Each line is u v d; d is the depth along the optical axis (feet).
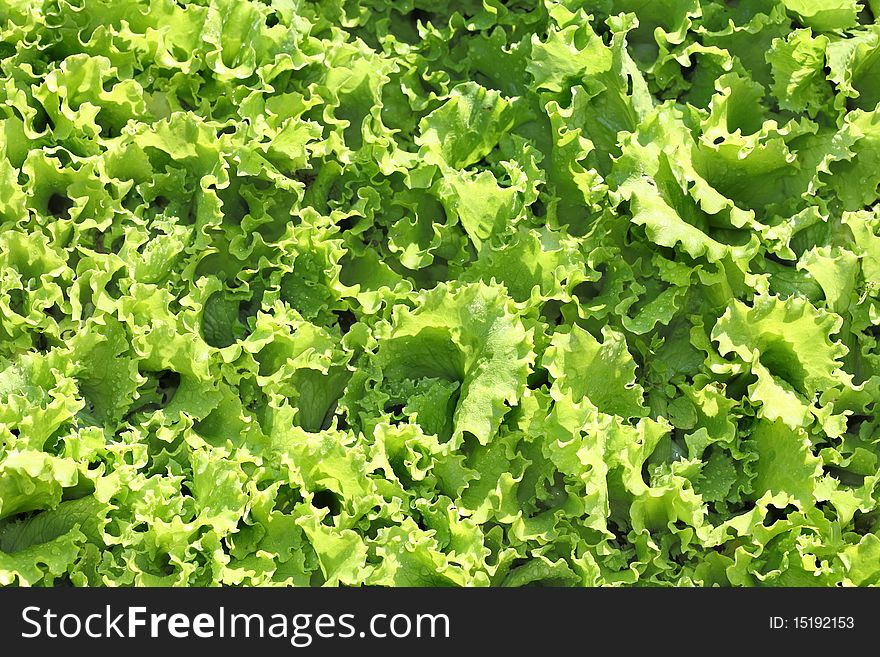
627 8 4.44
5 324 4.05
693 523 4.04
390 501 4.09
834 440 4.19
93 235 4.19
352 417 4.17
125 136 4.17
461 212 4.26
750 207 4.35
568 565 4.09
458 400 4.18
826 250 4.22
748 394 4.18
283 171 4.30
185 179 4.24
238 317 4.25
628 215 4.28
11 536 3.98
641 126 4.23
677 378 4.25
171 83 4.29
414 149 4.41
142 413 4.09
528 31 4.50
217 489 3.98
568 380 4.11
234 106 4.30
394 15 4.58
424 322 4.14
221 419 4.12
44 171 4.13
